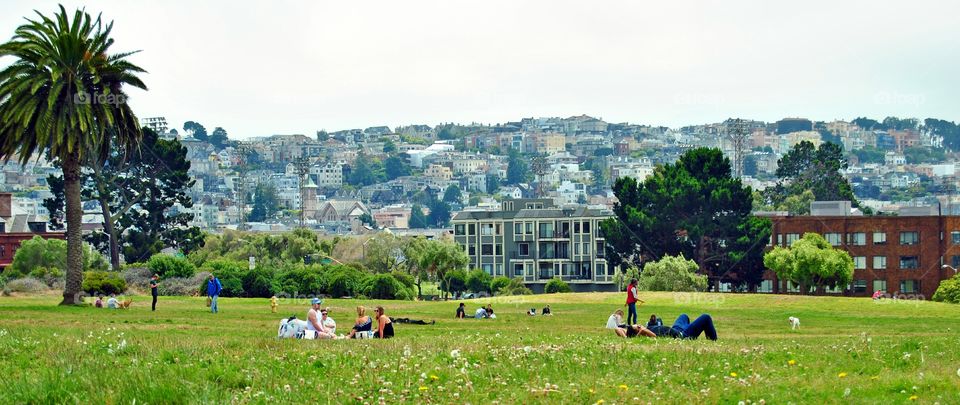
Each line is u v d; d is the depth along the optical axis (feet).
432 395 81.10
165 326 162.50
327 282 376.68
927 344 120.47
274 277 373.61
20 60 228.84
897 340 136.87
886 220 579.48
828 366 97.09
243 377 87.10
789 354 106.63
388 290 378.12
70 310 204.54
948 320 224.12
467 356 101.86
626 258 521.24
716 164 529.04
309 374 90.58
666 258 446.19
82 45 228.02
